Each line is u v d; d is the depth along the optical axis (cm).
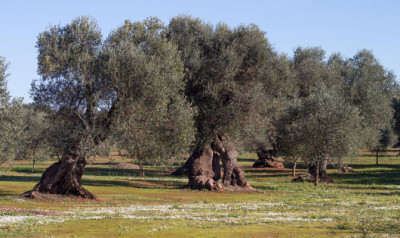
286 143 4584
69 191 2809
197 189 3712
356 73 5819
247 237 1404
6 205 2325
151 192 3447
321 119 3991
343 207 2412
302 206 2478
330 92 4444
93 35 2761
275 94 4025
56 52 2606
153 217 1939
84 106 2672
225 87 3559
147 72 2581
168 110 2834
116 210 2252
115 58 2561
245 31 3712
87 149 2562
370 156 8194
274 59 3900
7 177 4247
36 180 4078
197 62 3462
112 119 2614
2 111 2292
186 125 2873
